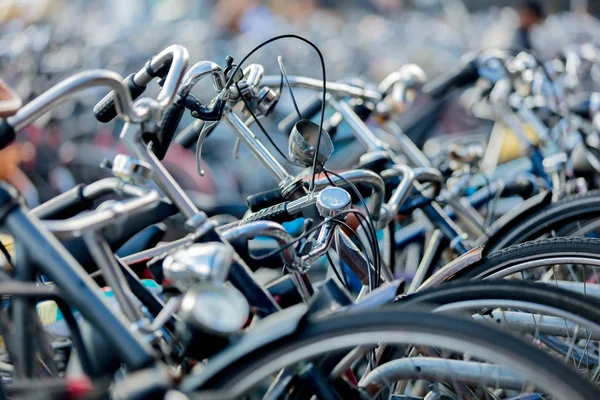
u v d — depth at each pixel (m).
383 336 2.59
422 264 4.49
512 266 3.75
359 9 13.59
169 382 2.50
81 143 8.98
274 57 9.77
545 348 3.72
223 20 10.91
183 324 2.85
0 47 9.89
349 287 4.07
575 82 6.38
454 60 11.35
